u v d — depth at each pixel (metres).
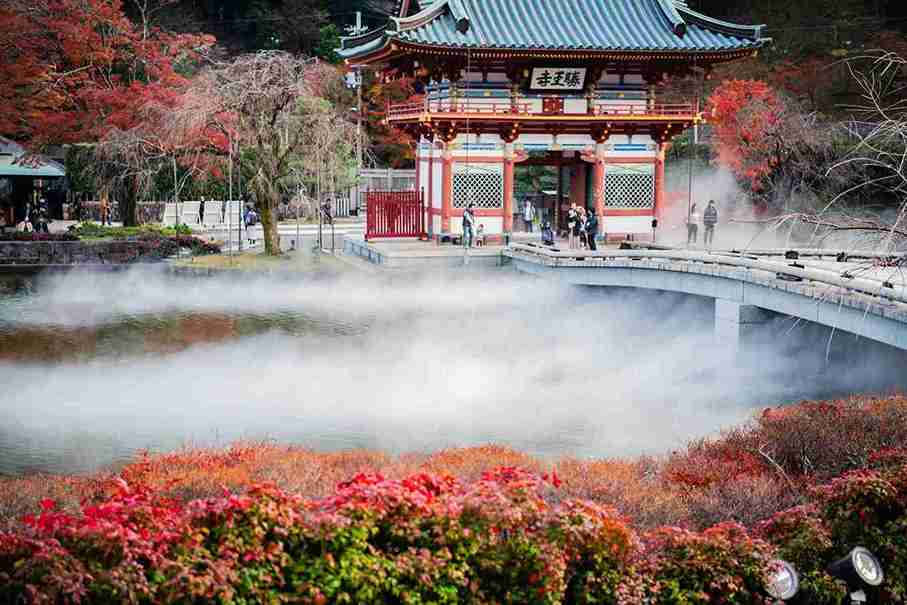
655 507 15.36
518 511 11.82
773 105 57.31
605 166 56.53
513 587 11.82
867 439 18.66
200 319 38.56
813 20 74.88
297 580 11.05
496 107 54.41
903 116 23.81
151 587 10.29
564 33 53.69
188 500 14.97
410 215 58.28
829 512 14.09
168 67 62.03
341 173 59.19
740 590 12.34
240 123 50.09
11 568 10.24
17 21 60.84
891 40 68.06
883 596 13.48
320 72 54.62
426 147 58.34
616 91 56.12
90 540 10.48
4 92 62.44
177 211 63.00
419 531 11.67
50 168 66.75
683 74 57.38
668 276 38.72
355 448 23.55
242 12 103.31
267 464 17.75
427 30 52.03
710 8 84.19
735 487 16.38
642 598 12.05
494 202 55.56
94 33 61.34
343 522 11.27
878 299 27.52
